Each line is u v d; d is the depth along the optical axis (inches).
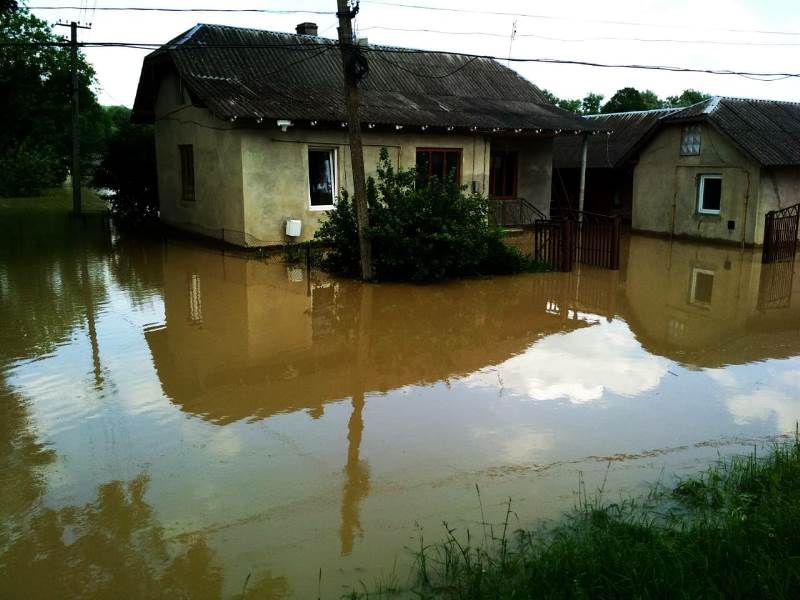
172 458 202.7
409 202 464.1
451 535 162.4
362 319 374.0
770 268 572.4
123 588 143.0
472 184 663.1
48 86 1258.0
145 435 218.8
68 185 1648.6
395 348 321.1
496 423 231.8
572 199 983.0
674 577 132.1
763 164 627.2
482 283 479.5
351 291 444.1
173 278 480.7
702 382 278.7
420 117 651.5
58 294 427.2
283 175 599.8
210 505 176.1
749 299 452.8
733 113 697.6
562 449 212.1
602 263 560.4
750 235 665.0
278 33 727.1
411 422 231.8
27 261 547.5
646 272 544.4
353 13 422.0
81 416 234.1
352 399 253.8
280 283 466.6
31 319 366.0
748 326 378.3
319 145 616.1
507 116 727.7
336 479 190.9
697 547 143.8
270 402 249.6
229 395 256.4
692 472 196.7
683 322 386.0
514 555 152.4
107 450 207.8
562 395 260.8
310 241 598.5
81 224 821.9
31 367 285.6
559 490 185.5
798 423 236.1
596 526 163.9
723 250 665.6
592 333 356.5
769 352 325.4
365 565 150.9
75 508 174.4
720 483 186.2
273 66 669.9
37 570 149.0
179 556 154.1
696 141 717.9
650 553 140.6
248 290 443.5
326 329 352.2
